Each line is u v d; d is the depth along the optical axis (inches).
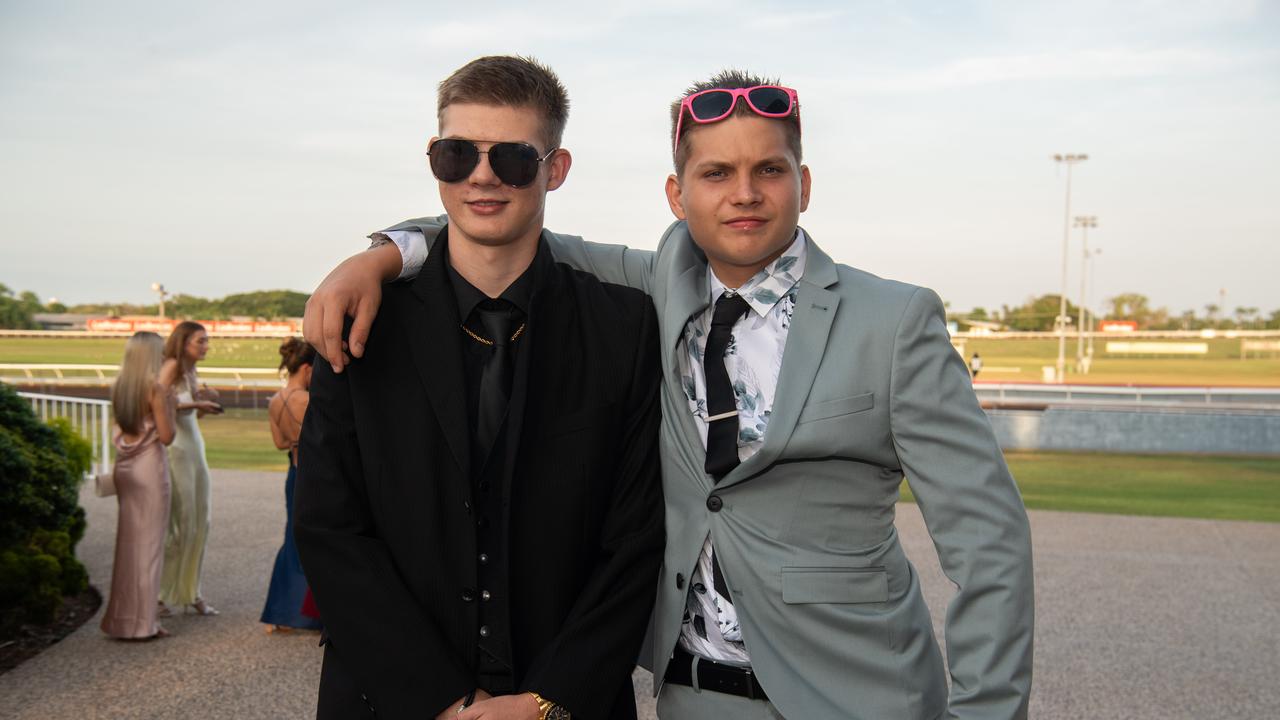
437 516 70.2
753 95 66.1
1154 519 388.8
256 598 243.9
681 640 73.0
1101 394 1385.3
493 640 71.0
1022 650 62.6
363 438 70.5
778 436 66.3
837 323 68.7
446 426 70.3
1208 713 172.4
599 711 70.0
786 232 68.7
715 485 70.5
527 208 72.5
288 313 4746.6
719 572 70.9
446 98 73.1
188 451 226.4
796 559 67.8
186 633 212.1
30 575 201.2
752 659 67.4
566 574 73.5
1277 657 205.0
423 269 75.0
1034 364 3457.2
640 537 74.0
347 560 68.9
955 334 4365.2
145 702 167.8
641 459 75.8
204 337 235.8
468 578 70.2
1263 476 598.2
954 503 64.9
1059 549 322.3
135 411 207.0
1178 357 4055.1
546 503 72.7
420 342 72.2
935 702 69.4
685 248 78.0
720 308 72.2
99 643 203.6
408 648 67.0
